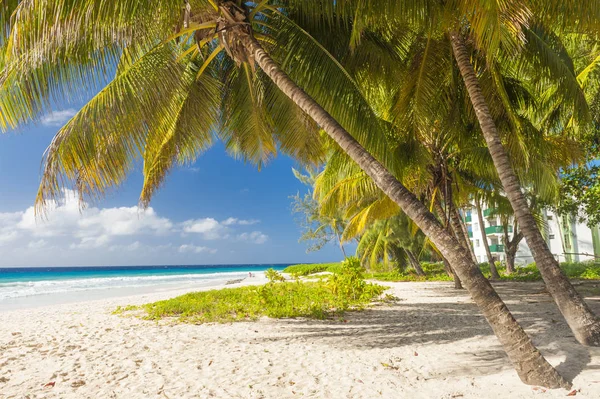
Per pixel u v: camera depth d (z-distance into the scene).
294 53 6.45
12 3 5.47
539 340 5.68
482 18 4.47
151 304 12.28
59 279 51.47
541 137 9.33
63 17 4.14
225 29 5.59
